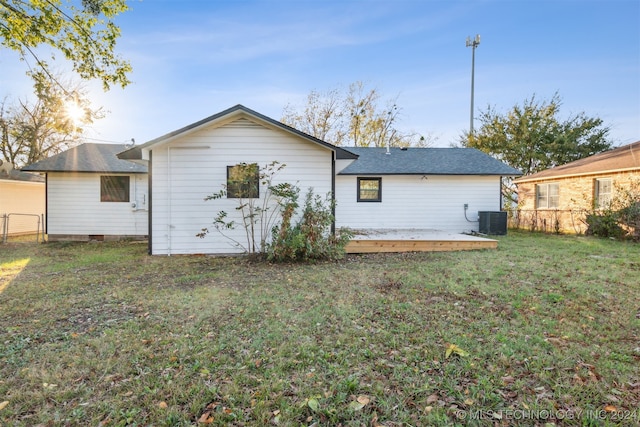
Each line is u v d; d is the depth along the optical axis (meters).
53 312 4.04
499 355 2.83
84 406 2.22
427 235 10.01
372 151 14.83
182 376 2.57
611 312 3.88
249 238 8.12
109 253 8.65
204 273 6.17
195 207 8.00
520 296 4.48
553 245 9.31
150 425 2.04
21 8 6.91
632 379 2.47
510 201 19.66
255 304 4.27
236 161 8.05
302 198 8.19
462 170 12.78
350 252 8.40
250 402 2.25
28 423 2.07
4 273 6.27
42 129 19.47
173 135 7.65
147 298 4.57
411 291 4.78
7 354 2.93
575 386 2.38
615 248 8.67
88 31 7.70
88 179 11.49
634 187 10.84
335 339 3.20
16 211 13.73
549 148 19.30
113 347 3.06
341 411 2.14
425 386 2.39
